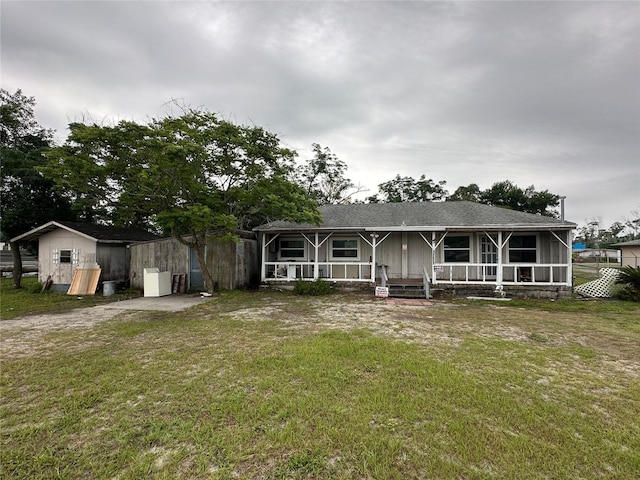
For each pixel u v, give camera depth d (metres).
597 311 8.70
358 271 13.79
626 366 4.34
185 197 10.99
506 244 12.80
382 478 2.17
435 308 8.98
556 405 3.21
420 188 35.78
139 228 20.41
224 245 13.41
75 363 4.43
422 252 13.33
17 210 14.11
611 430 2.76
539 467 2.29
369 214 14.46
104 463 2.33
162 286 12.03
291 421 2.88
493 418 2.95
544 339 5.70
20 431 2.74
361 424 2.82
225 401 3.28
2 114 14.34
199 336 5.87
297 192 11.76
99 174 9.91
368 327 6.56
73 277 13.27
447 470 2.24
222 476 2.19
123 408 3.16
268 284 13.21
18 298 11.45
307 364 4.32
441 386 3.62
